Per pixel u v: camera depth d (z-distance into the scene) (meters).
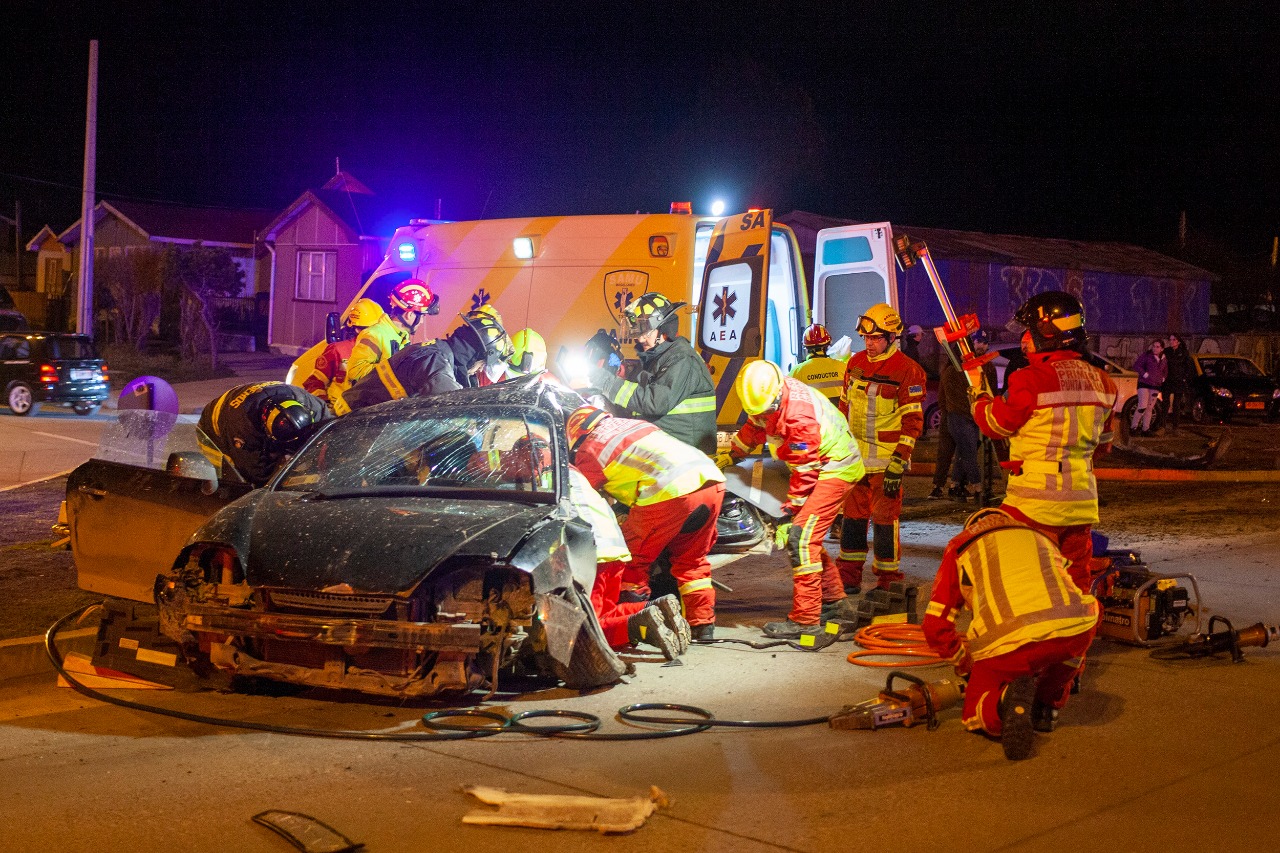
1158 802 4.16
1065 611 4.65
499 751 4.73
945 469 12.68
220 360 34.50
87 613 6.52
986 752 4.74
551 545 5.28
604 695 5.62
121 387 26.89
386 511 5.46
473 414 6.20
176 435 12.69
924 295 27.30
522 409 6.18
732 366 8.81
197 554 5.45
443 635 4.87
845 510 7.87
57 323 39.25
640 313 7.31
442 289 10.20
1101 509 12.03
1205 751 4.75
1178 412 21.47
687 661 6.29
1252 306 46.62
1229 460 17.27
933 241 28.89
